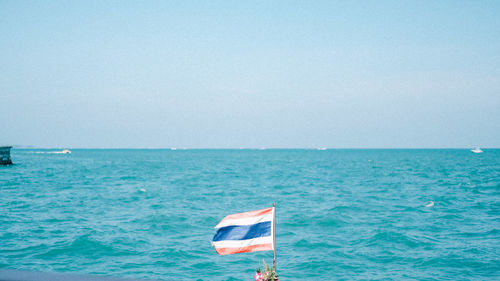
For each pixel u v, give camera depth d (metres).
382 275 17.22
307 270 18.00
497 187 54.44
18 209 34.19
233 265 18.80
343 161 161.25
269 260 19.52
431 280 16.53
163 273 17.61
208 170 99.12
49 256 19.77
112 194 46.38
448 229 26.16
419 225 27.55
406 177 74.31
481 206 36.75
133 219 29.95
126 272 17.64
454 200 41.19
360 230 26.03
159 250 21.17
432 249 21.09
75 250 20.86
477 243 22.28
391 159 183.12
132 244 22.30
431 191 50.09
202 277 17.12
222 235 7.89
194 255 20.38
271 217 7.82
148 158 198.75
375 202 39.75
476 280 16.50
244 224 7.85
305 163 143.25
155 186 57.00
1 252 20.23
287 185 59.81
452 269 17.89
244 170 99.81
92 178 70.00
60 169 95.62
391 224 27.92
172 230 26.30
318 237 24.20
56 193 46.50
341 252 20.80
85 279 4.50
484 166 113.44
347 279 16.78
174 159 186.38
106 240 22.92
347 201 40.62
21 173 79.62
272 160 176.38
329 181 66.69
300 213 32.84
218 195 46.72
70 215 31.38
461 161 153.12
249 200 42.28
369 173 86.38
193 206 37.50
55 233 24.55
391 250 21.03
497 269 17.78
